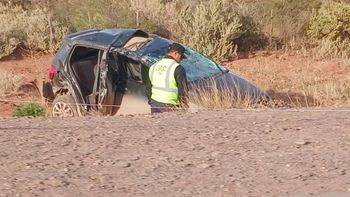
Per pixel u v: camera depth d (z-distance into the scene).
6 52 71.62
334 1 80.81
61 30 74.12
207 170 23.95
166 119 33.59
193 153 26.20
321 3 78.38
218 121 32.56
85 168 24.22
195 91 41.53
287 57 70.12
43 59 71.56
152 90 40.72
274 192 21.56
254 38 73.31
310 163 24.64
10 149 26.89
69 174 23.44
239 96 41.59
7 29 73.44
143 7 75.44
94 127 31.33
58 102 46.75
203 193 21.52
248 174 23.45
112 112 45.00
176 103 40.00
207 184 22.39
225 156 25.73
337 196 21.12
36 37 73.62
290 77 63.31
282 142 27.78
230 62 69.25
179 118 33.84
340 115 33.72
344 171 23.66
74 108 46.00
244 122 32.16
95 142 28.05
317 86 58.12
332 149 26.55
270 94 57.12
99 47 46.22
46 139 28.67
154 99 40.53
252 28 73.38
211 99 40.75
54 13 81.75
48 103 48.94
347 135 28.72
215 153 26.14
